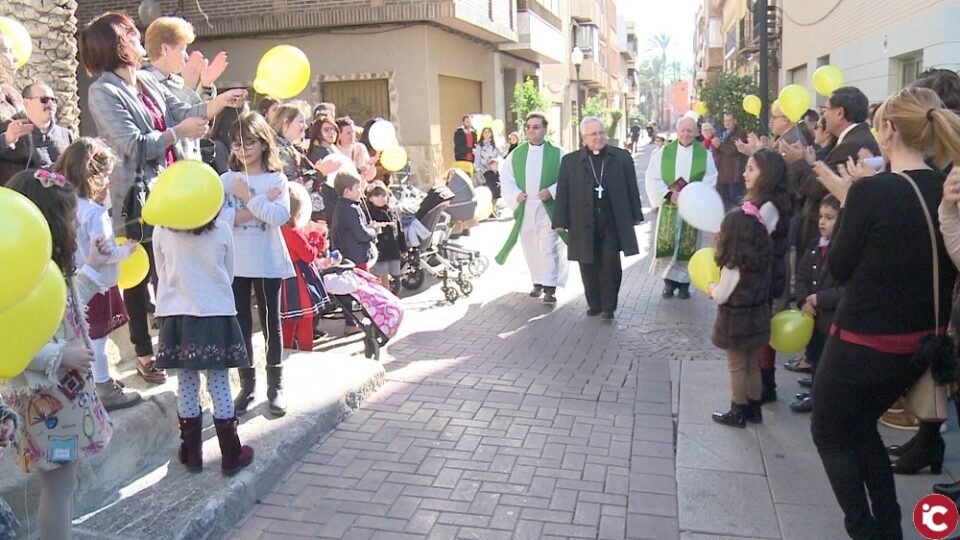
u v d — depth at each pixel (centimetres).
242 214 482
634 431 520
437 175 1578
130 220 452
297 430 484
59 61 824
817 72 784
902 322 319
